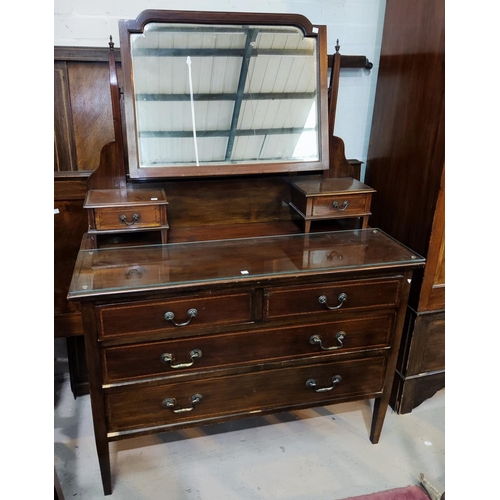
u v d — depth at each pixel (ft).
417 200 5.26
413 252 4.74
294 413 5.93
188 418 4.58
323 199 5.03
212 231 5.23
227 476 4.96
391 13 5.39
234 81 4.80
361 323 4.72
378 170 5.99
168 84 4.64
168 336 4.17
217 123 4.84
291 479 4.93
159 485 4.83
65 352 6.33
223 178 5.22
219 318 4.23
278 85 4.93
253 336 4.42
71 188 5.08
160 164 4.73
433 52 4.78
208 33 4.61
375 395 5.13
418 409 6.06
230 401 4.65
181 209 5.24
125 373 4.21
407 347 5.62
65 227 5.24
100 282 3.93
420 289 5.30
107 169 4.91
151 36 4.50
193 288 4.00
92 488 4.77
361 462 5.18
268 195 5.45
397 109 5.48
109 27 4.95
